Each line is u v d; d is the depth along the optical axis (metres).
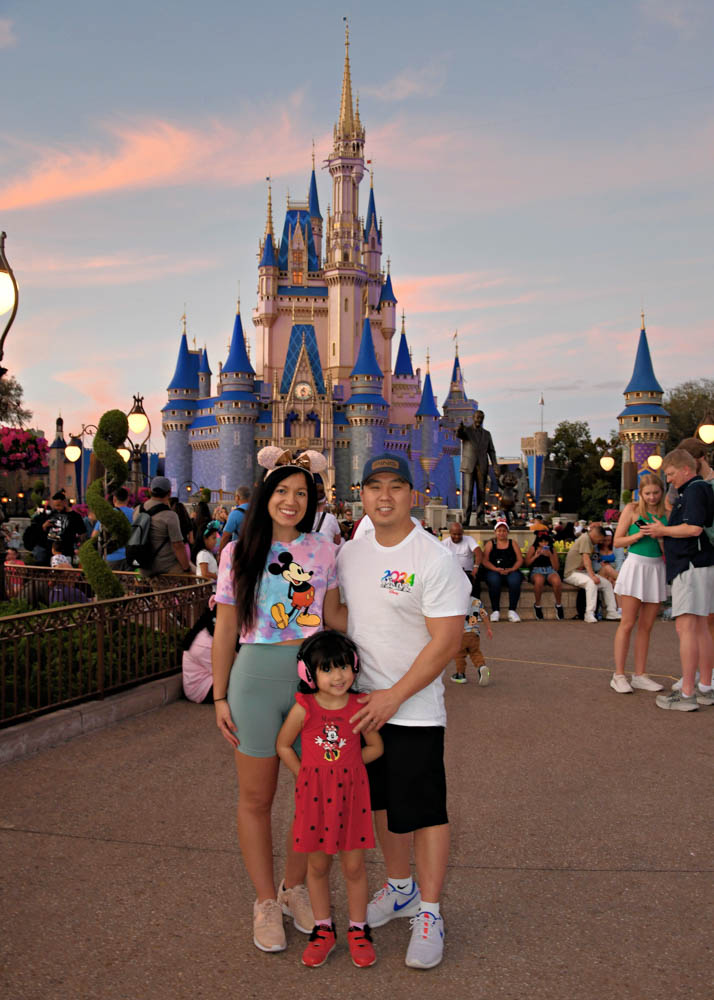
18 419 61.22
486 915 3.65
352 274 131.38
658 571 7.90
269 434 122.88
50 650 6.44
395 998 3.03
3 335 7.09
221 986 3.10
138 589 10.17
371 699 3.29
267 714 3.47
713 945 3.37
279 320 134.12
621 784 5.31
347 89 132.12
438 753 3.44
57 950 3.33
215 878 4.00
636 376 90.31
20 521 29.84
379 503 3.40
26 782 5.31
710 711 7.26
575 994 3.04
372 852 4.44
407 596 3.41
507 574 13.22
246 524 3.52
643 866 4.10
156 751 6.01
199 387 136.12
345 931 3.57
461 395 142.00
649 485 7.65
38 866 4.09
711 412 14.93
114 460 11.02
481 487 19.64
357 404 120.62
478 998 3.03
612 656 9.95
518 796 5.09
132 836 4.46
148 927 3.53
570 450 96.50
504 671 9.03
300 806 3.29
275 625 3.49
